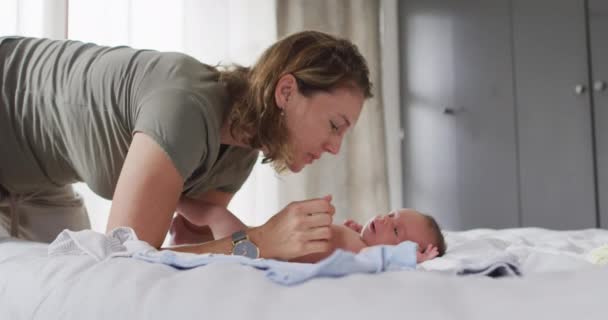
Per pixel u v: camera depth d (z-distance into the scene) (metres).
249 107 1.11
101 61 1.14
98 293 0.61
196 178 1.11
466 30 3.40
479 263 0.72
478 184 3.31
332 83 1.12
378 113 3.49
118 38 2.71
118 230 0.85
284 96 1.11
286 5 3.34
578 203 2.99
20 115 1.20
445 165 3.43
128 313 0.56
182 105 0.99
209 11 3.02
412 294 0.50
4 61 1.22
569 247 1.41
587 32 3.02
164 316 0.54
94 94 1.11
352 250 1.32
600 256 1.01
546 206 3.08
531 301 0.48
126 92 1.07
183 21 2.93
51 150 1.22
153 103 1.00
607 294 0.47
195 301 0.54
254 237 1.00
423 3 3.58
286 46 1.14
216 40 3.02
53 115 1.17
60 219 1.43
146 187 0.93
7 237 1.07
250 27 3.19
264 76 1.11
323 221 0.98
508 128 3.22
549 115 3.09
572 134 3.02
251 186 3.09
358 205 3.41
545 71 3.12
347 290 0.52
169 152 0.95
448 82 3.45
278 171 1.22
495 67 3.28
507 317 0.46
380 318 0.47
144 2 2.84
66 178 1.30
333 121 1.15
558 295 0.48
